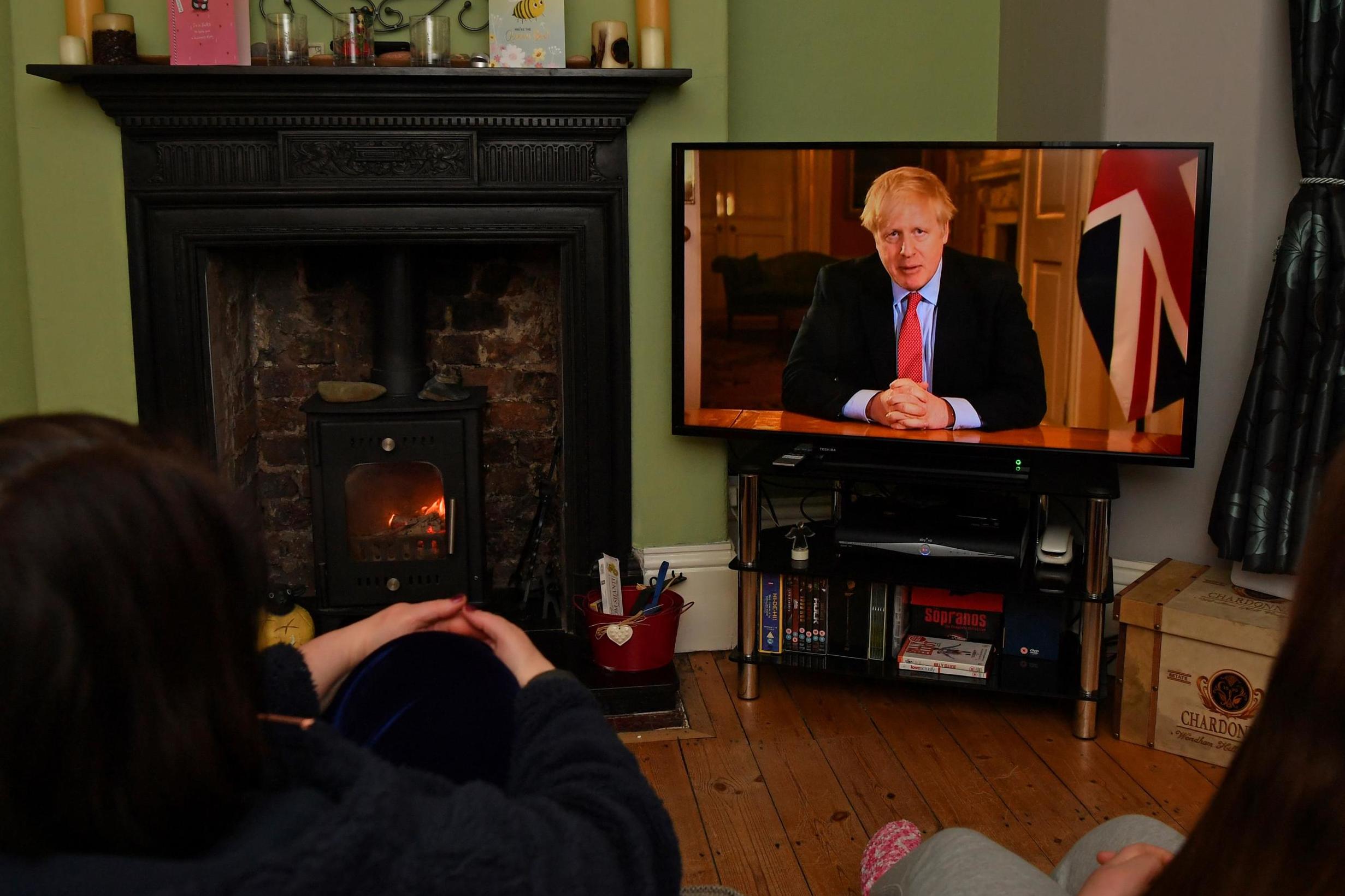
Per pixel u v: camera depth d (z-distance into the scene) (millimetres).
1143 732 2797
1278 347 2643
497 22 2955
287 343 3574
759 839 2412
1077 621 3303
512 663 897
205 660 559
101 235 2988
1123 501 3193
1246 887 705
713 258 3006
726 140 3113
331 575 3314
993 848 1268
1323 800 676
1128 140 3057
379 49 3057
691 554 3332
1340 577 688
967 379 2908
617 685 2947
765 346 3033
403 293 3330
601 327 3176
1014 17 3482
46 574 510
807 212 2928
